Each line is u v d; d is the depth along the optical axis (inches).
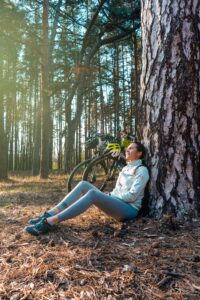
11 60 614.9
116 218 145.3
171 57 143.6
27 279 99.1
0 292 93.2
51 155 1247.5
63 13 583.5
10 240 132.1
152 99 149.5
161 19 146.5
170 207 142.3
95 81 989.2
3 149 525.7
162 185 144.9
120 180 153.1
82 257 109.4
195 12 143.1
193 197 141.1
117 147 228.1
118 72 856.9
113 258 108.2
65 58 705.0
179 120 142.4
